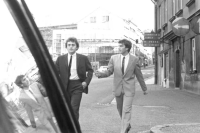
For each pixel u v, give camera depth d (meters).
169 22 25.09
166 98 16.02
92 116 10.05
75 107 6.24
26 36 1.47
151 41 26.81
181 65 22.19
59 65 6.40
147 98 16.08
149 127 8.24
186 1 20.22
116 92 6.98
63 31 80.69
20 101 1.51
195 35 18.77
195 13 17.80
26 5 1.48
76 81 6.38
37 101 1.63
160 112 11.00
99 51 88.75
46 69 1.65
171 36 23.95
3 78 1.36
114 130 7.76
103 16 96.50
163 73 28.73
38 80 1.63
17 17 1.41
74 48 6.39
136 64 6.96
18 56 1.44
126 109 6.75
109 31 89.62
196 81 18.72
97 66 87.44
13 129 1.31
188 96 17.03
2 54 1.35
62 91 1.83
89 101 15.22
